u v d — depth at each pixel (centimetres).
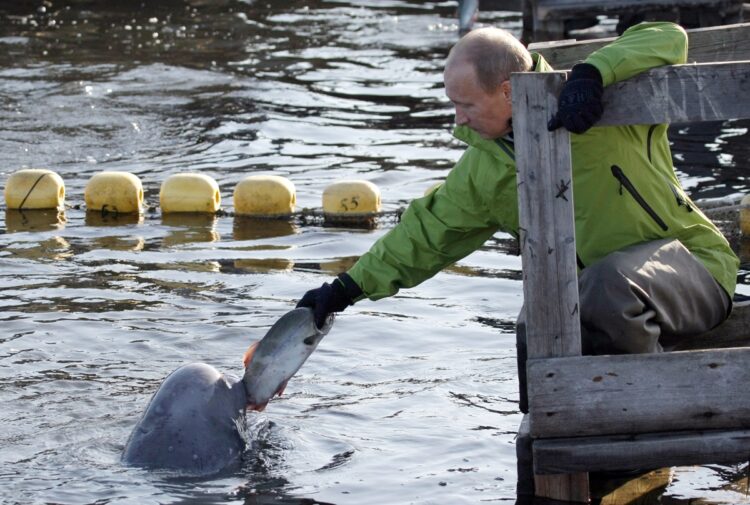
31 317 1700
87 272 1944
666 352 1083
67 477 1168
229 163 2786
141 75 3794
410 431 1300
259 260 2023
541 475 1098
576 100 1011
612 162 1116
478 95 1090
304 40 4522
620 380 1060
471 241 1205
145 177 2661
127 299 1794
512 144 1124
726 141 2841
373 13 5141
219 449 1201
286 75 3862
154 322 1680
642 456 1053
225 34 4609
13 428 1305
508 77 1085
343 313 1736
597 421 1064
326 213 2334
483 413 1353
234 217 2352
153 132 3073
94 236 2195
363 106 3422
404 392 1423
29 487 1144
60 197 2439
